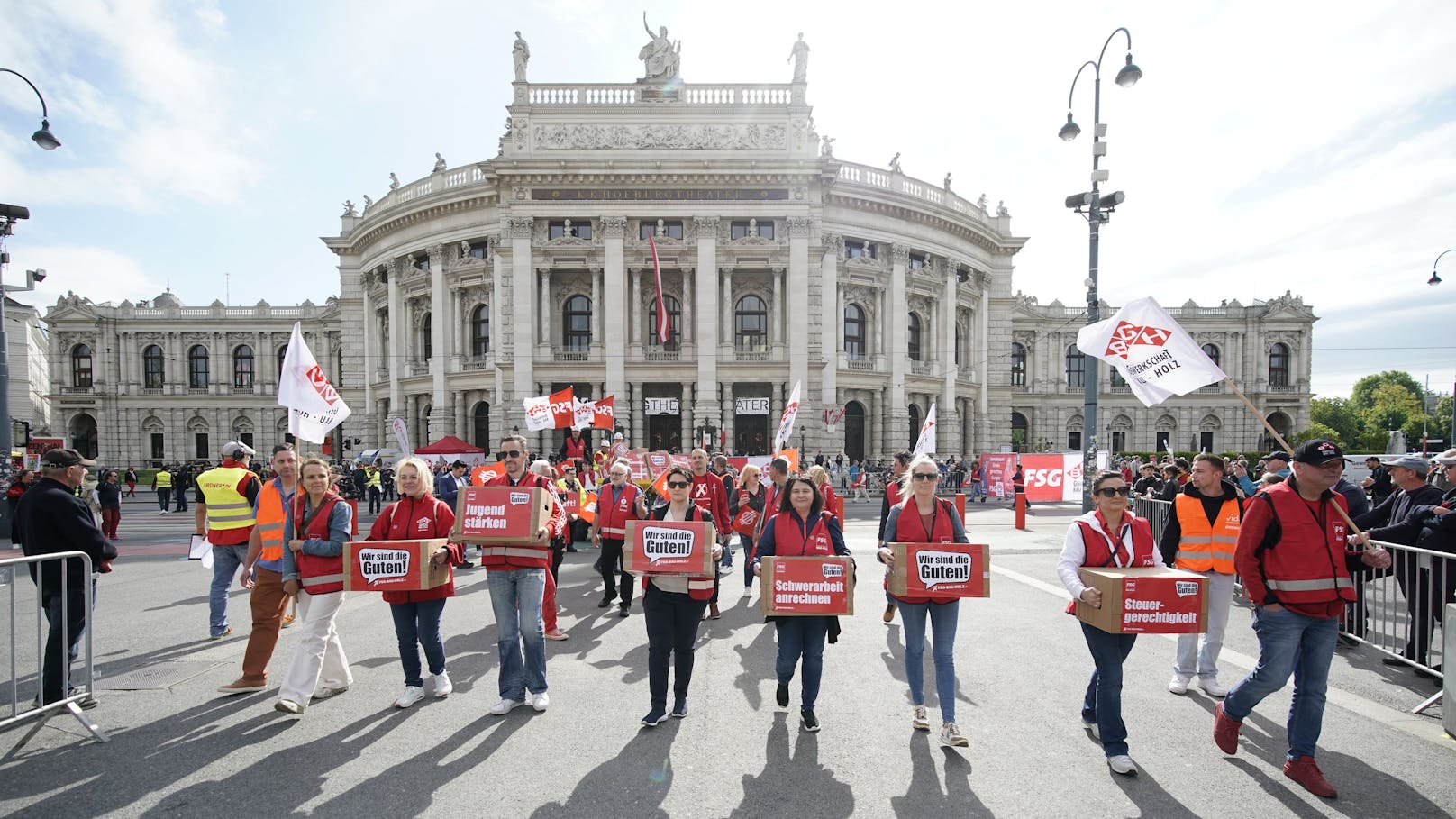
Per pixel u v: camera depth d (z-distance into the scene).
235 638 7.88
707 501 9.78
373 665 6.86
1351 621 7.46
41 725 5.23
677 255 32.94
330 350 52.28
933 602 5.16
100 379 52.69
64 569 5.33
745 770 4.64
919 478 5.31
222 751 4.91
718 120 32.91
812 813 4.10
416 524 6.00
